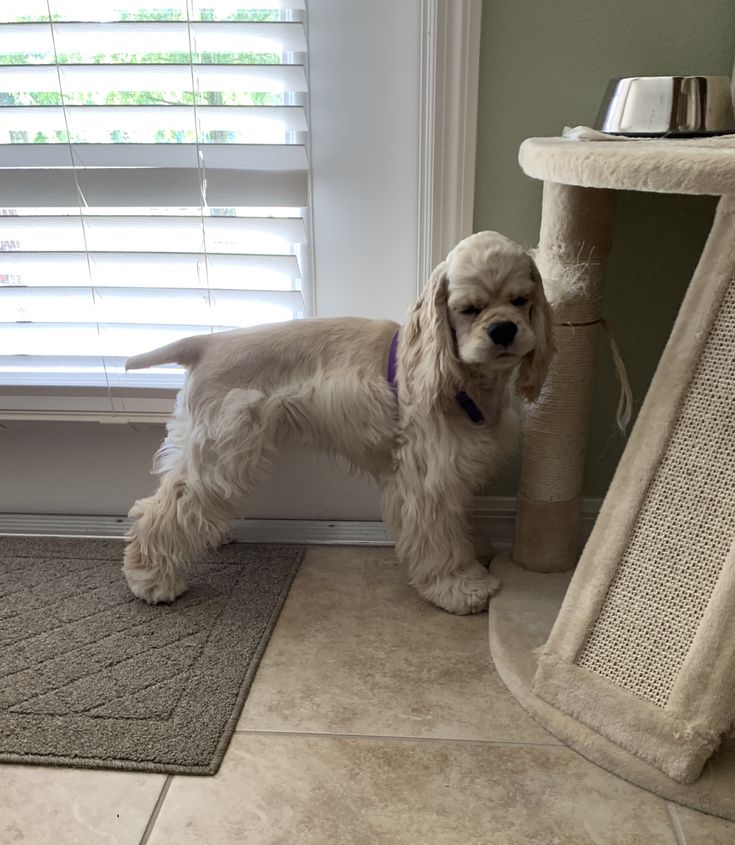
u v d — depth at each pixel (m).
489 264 1.18
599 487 1.66
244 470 1.40
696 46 1.38
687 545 1.08
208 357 1.41
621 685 1.13
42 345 1.66
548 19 1.37
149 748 1.14
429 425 1.33
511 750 1.15
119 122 1.49
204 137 1.54
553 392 1.41
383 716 1.21
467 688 1.27
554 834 1.01
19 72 1.47
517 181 1.48
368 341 1.39
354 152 1.52
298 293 1.58
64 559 1.66
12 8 1.46
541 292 1.25
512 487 1.67
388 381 1.37
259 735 1.18
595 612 1.16
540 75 1.41
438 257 1.53
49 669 1.31
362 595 1.53
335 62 1.47
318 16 1.45
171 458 1.49
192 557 1.51
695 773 1.05
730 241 1.04
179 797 1.07
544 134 1.45
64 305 1.63
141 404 1.66
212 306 1.61
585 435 1.48
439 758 1.13
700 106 1.25
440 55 1.38
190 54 1.45
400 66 1.46
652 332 1.55
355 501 1.74
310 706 1.23
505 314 1.18
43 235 1.59
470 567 1.49
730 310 1.04
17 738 1.16
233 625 1.42
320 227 1.58
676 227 1.47
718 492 1.06
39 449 1.75
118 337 1.65
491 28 1.38
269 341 1.40
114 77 1.46
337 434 1.40
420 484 1.38
